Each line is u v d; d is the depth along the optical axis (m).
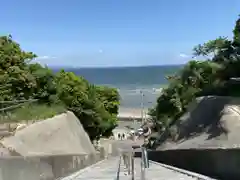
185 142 36.44
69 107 53.38
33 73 38.81
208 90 46.97
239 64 43.53
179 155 35.06
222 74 44.69
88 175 22.52
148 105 136.75
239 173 21.91
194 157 30.72
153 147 54.16
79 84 56.00
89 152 39.25
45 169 17.19
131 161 19.73
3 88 31.23
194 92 53.12
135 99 151.88
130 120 115.00
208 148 27.28
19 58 36.06
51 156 18.58
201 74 53.19
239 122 31.77
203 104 40.22
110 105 81.25
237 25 43.34
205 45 50.25
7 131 24.42
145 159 15.27
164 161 41.62
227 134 31.23
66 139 31.17
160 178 20.14
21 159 13.49
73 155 25.78
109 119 66.12
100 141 78.44
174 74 64.06
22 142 24.77
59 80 52.69
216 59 47.81
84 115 54.94
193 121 40.44
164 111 61.81
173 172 23.97
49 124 29.69
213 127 34.56
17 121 27.34
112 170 25.98
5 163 11.95
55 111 35.31
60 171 20.67
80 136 38.78
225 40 46.56
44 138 27.77
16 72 33.38
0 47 35.09
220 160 24.97
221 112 34.16
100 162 42.31
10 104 28.03
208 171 27.22
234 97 37.56
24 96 34.03
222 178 24.59
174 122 50.34
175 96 59.84
